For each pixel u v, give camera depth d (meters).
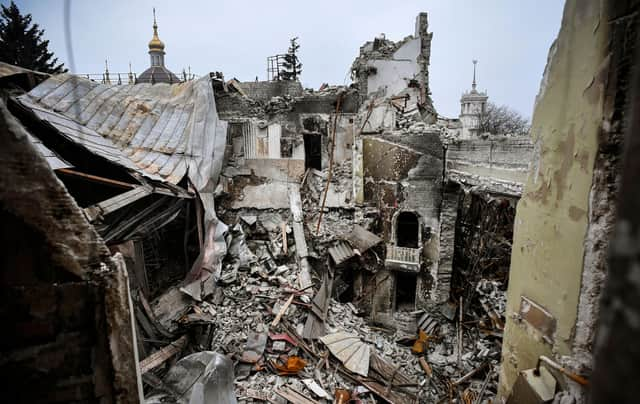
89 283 1.91
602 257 2.41
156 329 7.54
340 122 14.70
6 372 1.82
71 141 7.07
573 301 2.65
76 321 1.92
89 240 1.94
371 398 7.37
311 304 9.28
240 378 7.14
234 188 12.79
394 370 8.27
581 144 2.63
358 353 8.24
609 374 0.59
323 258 11.42
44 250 1.80
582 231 2.57
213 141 10.30
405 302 12.62
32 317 1.83
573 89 2.78
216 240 9.57
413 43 15.30
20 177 1.69
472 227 12.04
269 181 13.09
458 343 10.15
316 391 7.00
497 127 30.88
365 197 12.37
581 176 2.62
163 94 11.23
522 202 3.65
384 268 11.93
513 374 3.54
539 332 3.10
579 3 2.69
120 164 7.43
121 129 9.23
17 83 8.41
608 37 2.33
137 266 8.16
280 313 8.85
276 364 7.52
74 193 7.14
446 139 11.08
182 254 10.21
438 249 11.28
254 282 9.97
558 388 2.72
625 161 0.64
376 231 12.10
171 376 5.17
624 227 0.60
